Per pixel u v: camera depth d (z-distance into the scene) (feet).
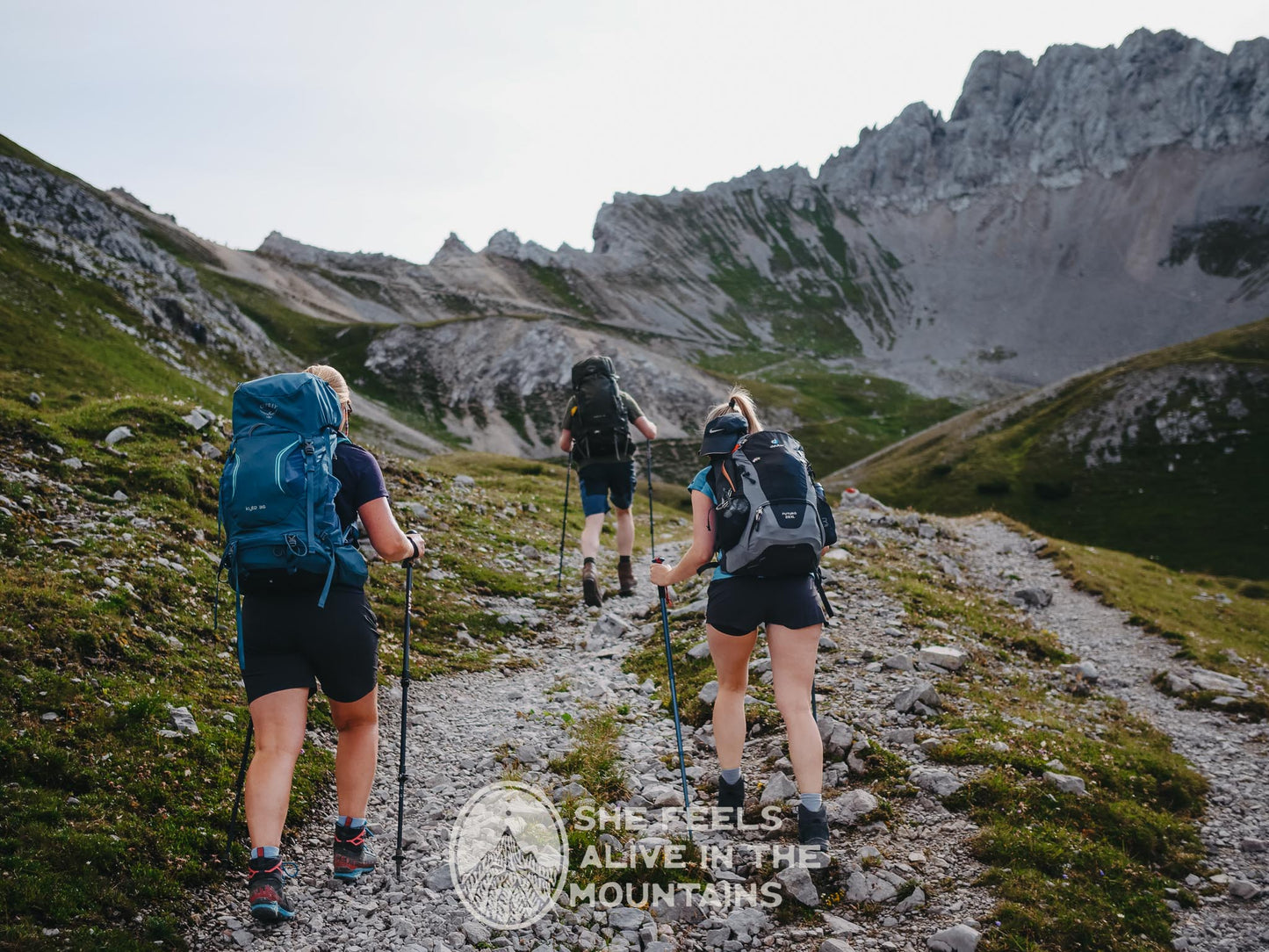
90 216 512.63
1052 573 62.08
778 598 17.80
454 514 53.57
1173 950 16.75
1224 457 358.02
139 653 23.75
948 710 26.05
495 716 26.86
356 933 15.19
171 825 17.12
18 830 15.33
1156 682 38.22
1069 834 19.65
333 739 23.30
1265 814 23.65
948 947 15.44
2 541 27.94
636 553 55.11
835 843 18.79
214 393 330.75
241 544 14.30
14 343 251.39
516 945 15.15
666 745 24.50
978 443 424.46
